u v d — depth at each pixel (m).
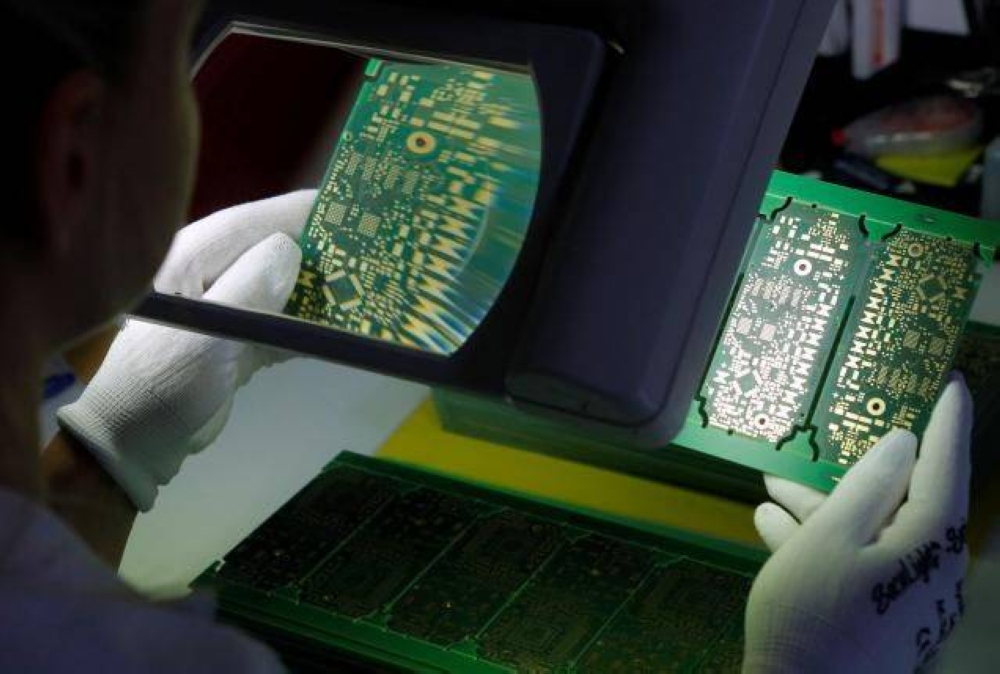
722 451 1.31
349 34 1.01
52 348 0.70
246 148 1.20
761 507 1.30
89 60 0.62
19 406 0.67
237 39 1.13
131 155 0.67
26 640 0.62
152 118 0.67
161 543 1.45
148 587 1.38
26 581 0.63
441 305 1.06
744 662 1.12
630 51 0.95
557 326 0.90
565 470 1.51
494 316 0.94
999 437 1.42
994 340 1.43
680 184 0.91
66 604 0.63
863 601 1.11
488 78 1.15
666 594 1.29
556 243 0.93
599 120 0.94
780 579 1.13
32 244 0.64
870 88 2.04
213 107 1.16
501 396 0.94
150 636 0.65
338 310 1.15
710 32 0.94
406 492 1.44
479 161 1.11
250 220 1.25
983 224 1.31
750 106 0.94
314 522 1.40
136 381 1.37
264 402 1.64
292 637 1.27
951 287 1.30
